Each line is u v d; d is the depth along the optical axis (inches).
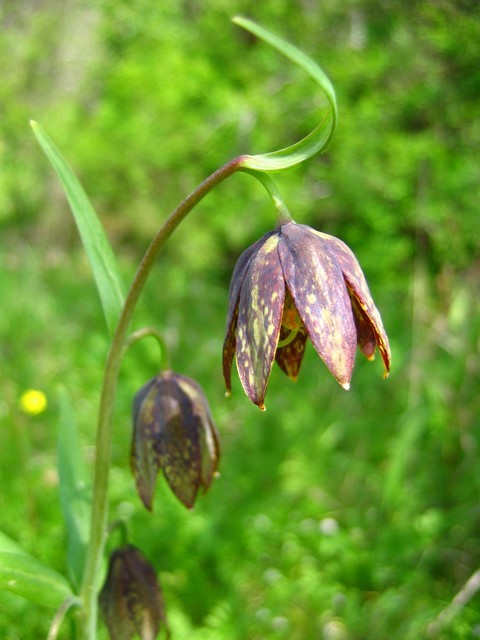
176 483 5.5
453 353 11.9
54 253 22.4
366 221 18.4
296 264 4.3
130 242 23.3
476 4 18.2
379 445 11.5
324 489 10.7
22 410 11.5
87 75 23.7
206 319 17.0
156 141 20.5
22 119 23.9
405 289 17.2
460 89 18.5
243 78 20.5
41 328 15.3
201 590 8.7
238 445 11.5
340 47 19.8
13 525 8.9
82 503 5.9
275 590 8.6
